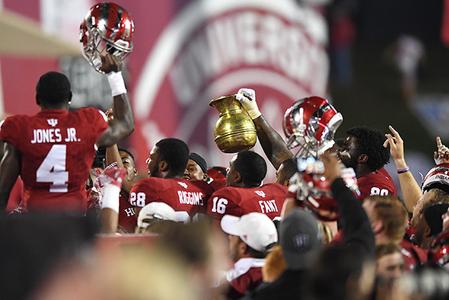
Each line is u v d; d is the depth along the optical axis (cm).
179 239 959
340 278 1005
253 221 1480
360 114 5375
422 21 5778
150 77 3628
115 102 1538
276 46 4131
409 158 5300
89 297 730
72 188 1524
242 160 1700
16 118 1516
